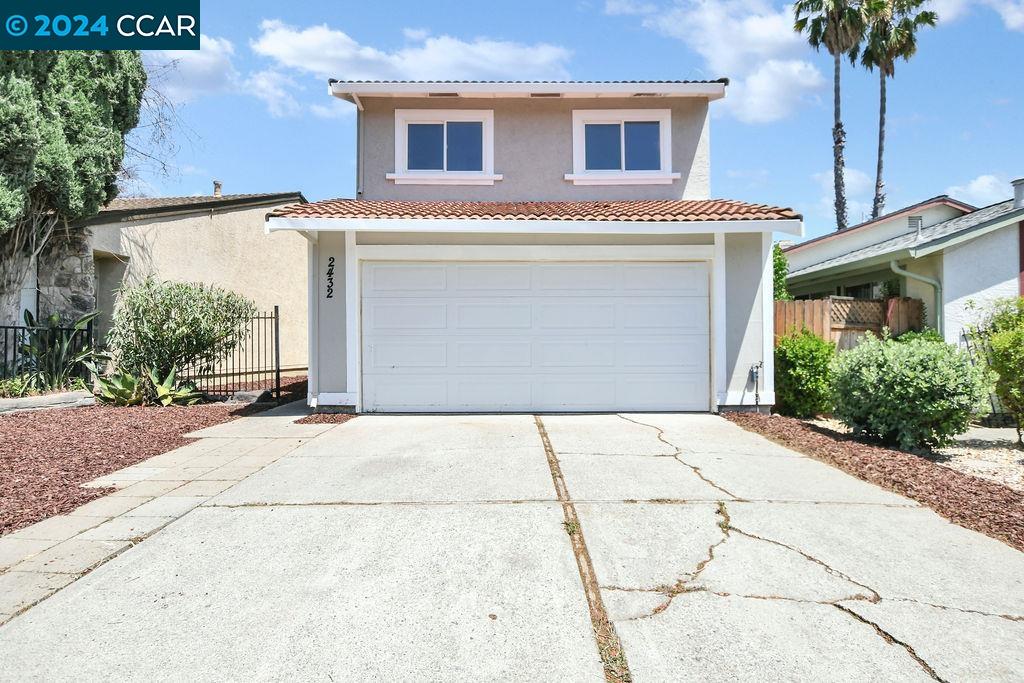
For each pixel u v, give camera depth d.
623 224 8.30
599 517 4.36
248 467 5.82
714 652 2.74
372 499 4.78
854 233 16.81
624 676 2.58
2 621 3.01
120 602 3.19
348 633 2.90
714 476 5.43
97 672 2.61
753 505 4.63
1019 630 2.93
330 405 8.92
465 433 7.38
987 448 7.73
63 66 9.75
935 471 5.74
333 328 8.93
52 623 2.99
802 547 3.87
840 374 7.59
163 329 10.74
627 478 5.34
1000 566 3.63
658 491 4.96
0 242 9.78
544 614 3.07
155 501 4.77
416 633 2.90
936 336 10.27
